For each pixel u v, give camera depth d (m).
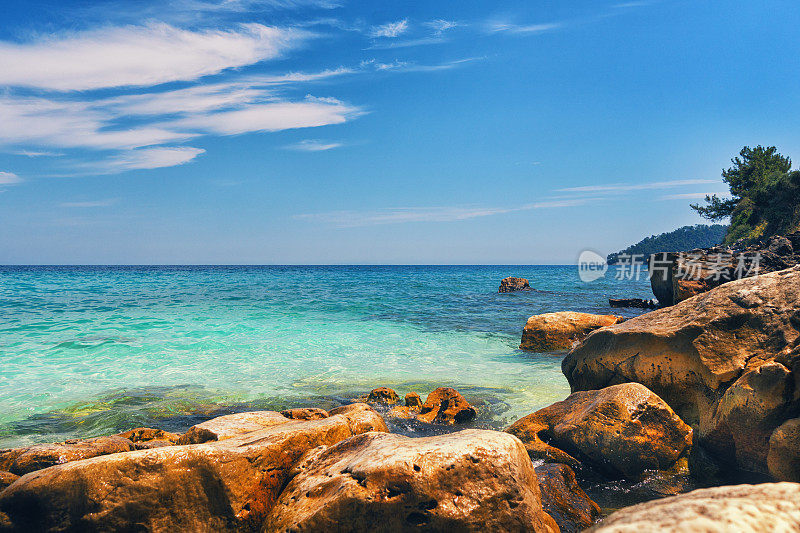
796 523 1.62
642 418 6.15
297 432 5.11
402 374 11.69
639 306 26.62
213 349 14.36
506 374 11.65
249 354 13.80
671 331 7.09
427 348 14.91
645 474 6.00
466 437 4.35
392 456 4.09
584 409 6.66
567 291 40.78
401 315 22.67
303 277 66.44
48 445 5.58
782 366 5.54
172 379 11.13
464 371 11.98
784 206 42.59
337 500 3.91
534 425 7.04
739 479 5.88
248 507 4.41
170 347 14.53
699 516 1.64
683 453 6.14
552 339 14.69
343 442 4.98
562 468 5.72
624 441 6.01
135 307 24.52
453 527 3.80
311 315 22.17
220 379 11.16
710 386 6.55
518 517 3.92
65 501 4.12
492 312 24.19
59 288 37.72
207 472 4.39
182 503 4.30
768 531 1.56
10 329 17.30
